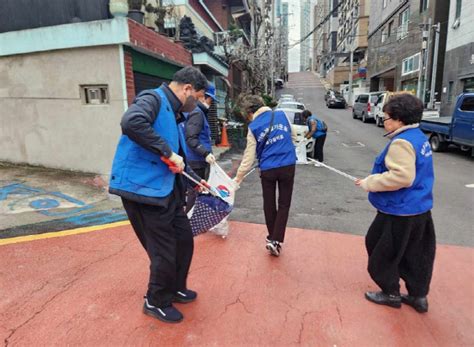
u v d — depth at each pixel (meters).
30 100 6.39
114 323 2.45
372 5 32.50
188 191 3.27
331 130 17.77
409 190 2.45
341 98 31.80
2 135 6.73
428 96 19.14
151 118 2.14
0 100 6.57
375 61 31.28
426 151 2.45
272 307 2.71
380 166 2.60
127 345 2.25
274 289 2.97
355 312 2.67
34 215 4.44
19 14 6.18
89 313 2.55
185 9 11.33
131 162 2.24
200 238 3.99
